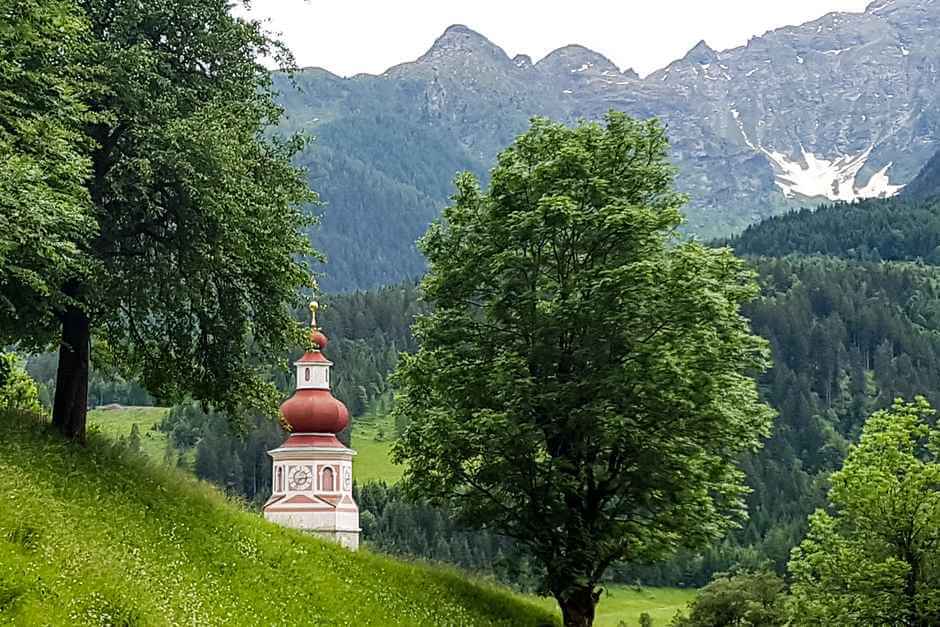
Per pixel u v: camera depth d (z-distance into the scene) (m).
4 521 19.64
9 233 23.31
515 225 34.50
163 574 22.12
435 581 34.50
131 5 28.88
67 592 17.97
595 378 32.81
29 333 28.94
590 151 36.16
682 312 33.12
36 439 27.22
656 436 32.75
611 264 34.47
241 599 23.67
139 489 27.47
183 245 28.67
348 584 29.06
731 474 36.06
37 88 25.70
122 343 33.06
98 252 28.66
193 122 27.55
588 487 35.16
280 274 30.31
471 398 34.69
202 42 30.47
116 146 28.69
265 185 31.02
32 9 24.05
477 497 36.19
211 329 30.86
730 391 34.47
